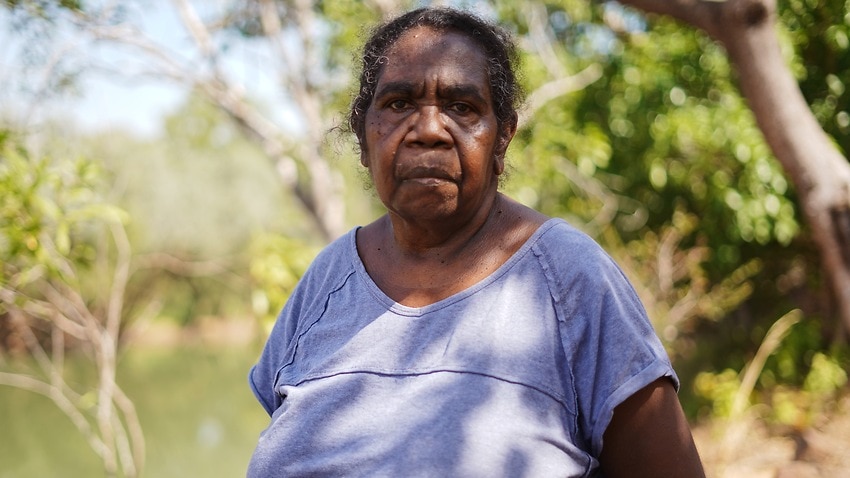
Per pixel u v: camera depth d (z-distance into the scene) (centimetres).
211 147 939
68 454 752
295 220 632
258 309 414
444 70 124
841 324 574
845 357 570
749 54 329
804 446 504
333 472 121
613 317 119
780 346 597
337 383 126
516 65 141
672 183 621
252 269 416
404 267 133
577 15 613
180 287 1425
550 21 636
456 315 123
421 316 125
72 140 418
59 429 838
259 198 1555
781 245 621
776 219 565
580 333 120
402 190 126
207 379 1193
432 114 124
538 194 625
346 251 144
